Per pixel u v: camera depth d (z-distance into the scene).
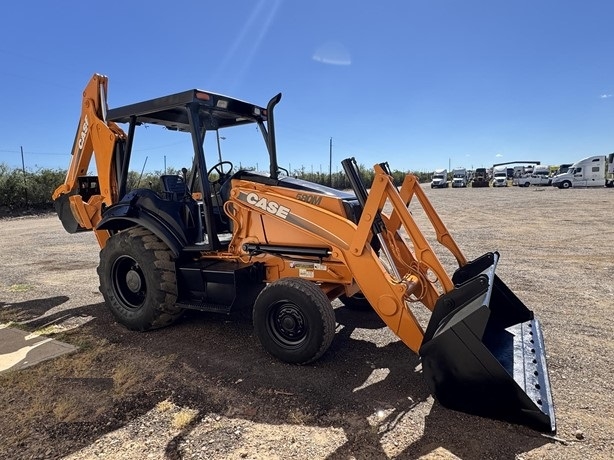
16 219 18.02
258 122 4.61
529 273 6.25
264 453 2.30
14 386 3.07
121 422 2.61
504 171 46.97
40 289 5.91
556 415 2.61
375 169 3.18
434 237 10.27
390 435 2.44
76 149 5.28
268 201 3.77
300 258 3.71
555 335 3.88
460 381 2.57
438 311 2.85
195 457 2.27
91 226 5.07
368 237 3.26
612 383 3.00
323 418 2.64
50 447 2.38
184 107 3.94
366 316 4.53
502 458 2.22
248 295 3.83
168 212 4.13
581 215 13.80
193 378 3.18
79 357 3.57
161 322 4.10
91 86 4.89
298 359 3.31
